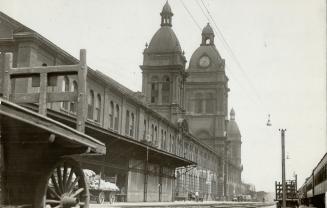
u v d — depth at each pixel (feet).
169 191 173.17
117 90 132.46
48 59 96.58
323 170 88.38
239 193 436.76
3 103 21.97
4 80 30.58
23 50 89.35
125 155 120.16
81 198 28.76
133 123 151.84
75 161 28.14
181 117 235.61
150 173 146.10
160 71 238.89
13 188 25.96
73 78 104.58
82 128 29.27
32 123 23.22
